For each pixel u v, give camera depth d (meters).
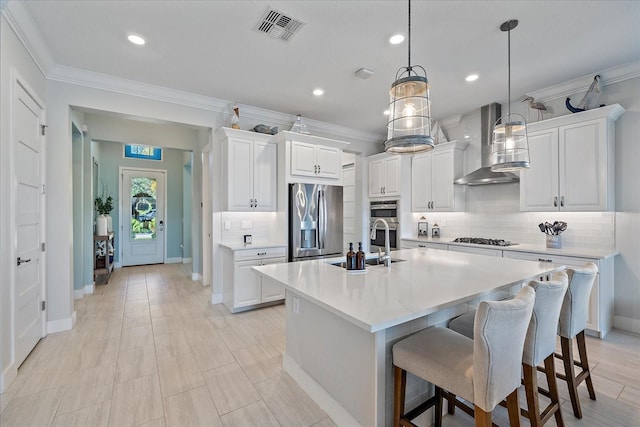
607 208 3.02
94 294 4.56
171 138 5.46
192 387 2.16
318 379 1.98
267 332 3.14
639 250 3.05
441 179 4.61
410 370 1.47
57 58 2.90
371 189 5.51
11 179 2.18
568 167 3.27
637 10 2.21
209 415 1.87
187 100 3.80
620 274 3.16
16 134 2.27
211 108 4.01
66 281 3.13
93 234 5.24
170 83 3.48
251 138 4.04
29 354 2.60
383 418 1.54
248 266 3.76
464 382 1.29
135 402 2.00
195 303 4.12
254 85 3.54
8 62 2.14
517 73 3.21
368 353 1.57
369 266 2.42
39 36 2.51
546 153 3.44
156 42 2.65
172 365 2.46
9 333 2.17
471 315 1.99
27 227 2.54
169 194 7.33
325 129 5.06
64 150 3.11
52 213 3.05
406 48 2.74
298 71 3.19
